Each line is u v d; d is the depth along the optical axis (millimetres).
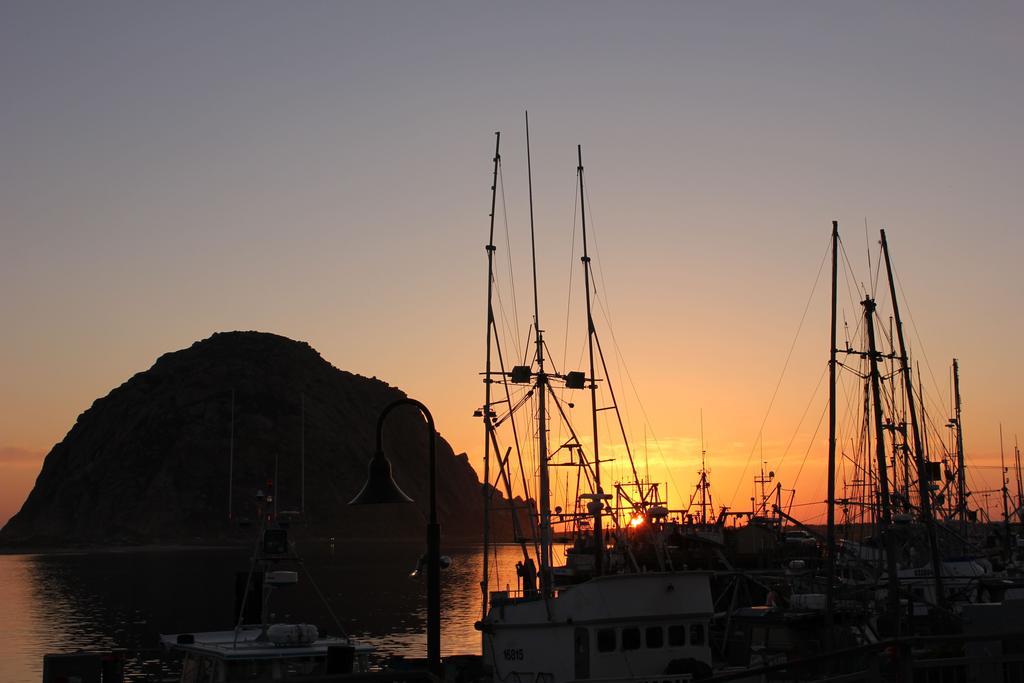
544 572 43281
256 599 37625
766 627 45500
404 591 195875
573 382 46469
